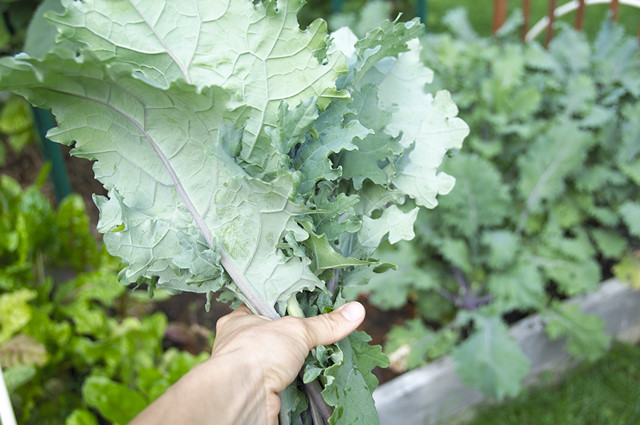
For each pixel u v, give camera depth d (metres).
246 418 0.48
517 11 1.63
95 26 0.43
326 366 0.51
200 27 0.44
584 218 1.44
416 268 1.34
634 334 1.44
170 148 0.47
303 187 0.47
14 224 1.24
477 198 1.30
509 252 1.28
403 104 0.56
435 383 1.17
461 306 1.38
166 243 0.48
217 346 0.52
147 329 1.20
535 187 1.36
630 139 1.38
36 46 0.80
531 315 1.31
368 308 1.44
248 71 0.46
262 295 0.50
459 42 1.58
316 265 0.49
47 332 1.09
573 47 1.55
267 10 0.44
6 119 1.66
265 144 0.47
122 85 0.42
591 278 1.29
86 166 1.73
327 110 0.48
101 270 1.29
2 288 1.18
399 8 1.86
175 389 0.46
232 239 0.49
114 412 0.92
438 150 0.54
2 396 0.68
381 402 1.12
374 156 0.51
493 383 1.12
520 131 1.36
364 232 0.52
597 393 1.28
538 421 1.23
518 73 1.44
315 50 0.45
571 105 1.44
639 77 1.48
